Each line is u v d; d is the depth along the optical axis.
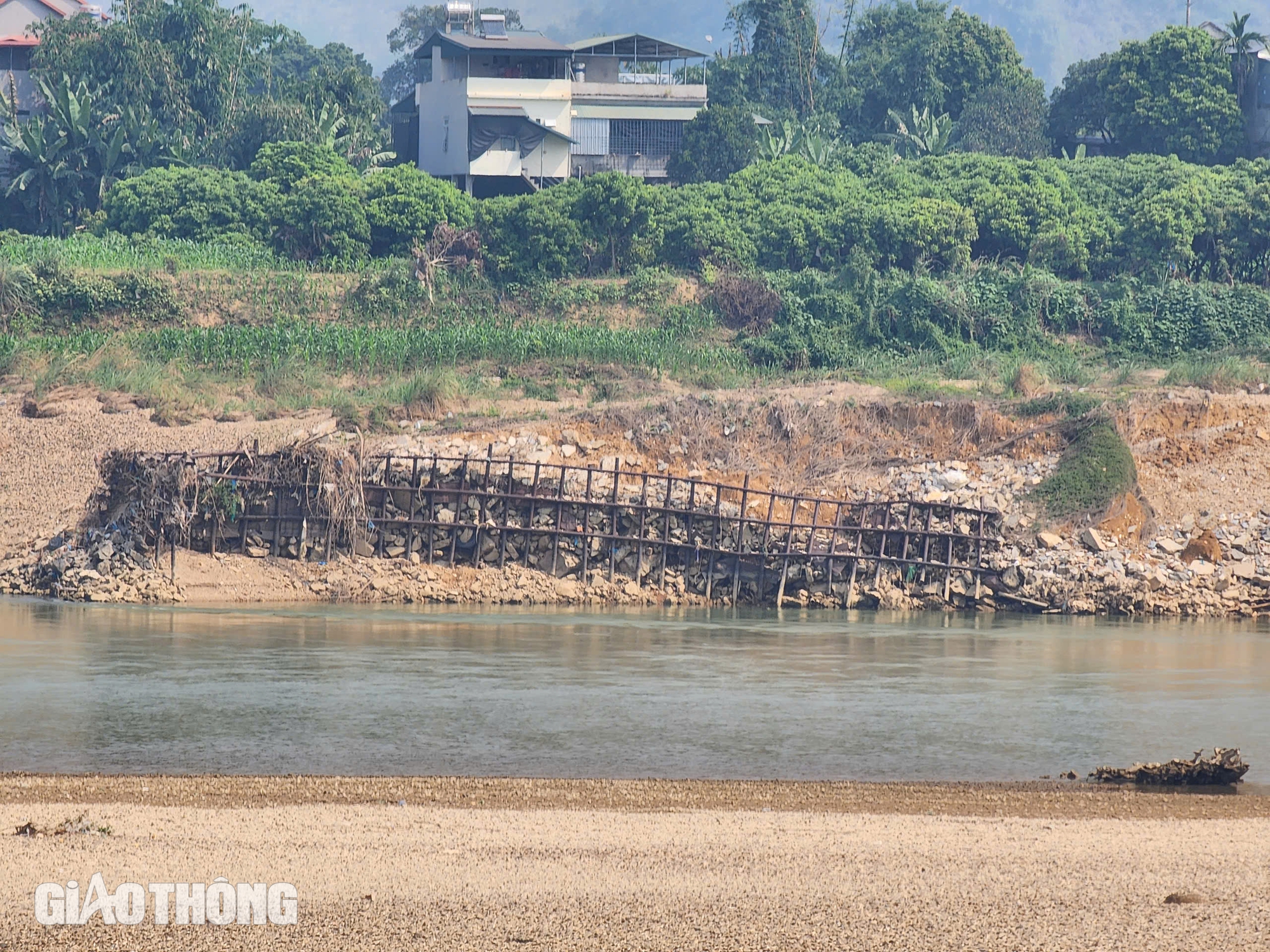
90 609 132.50
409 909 54.12
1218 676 109.38
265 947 50.09
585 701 96.69
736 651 117.75
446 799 72.12
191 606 135.50
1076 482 155.38
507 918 53.16
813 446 162.25
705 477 157.62
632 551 147.50
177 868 58.78
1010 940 51.00
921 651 119.81
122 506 143.88
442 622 129.62
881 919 53.34
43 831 63.72
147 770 76.88
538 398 181.88
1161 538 154.50
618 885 57.19
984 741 87.50
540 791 74.19
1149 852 62.94
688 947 50.31
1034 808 72.56
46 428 168.00
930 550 148.75
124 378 180.75
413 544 145.12
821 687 103.12
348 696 96.50
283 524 144.00
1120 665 113.75
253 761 79.31
